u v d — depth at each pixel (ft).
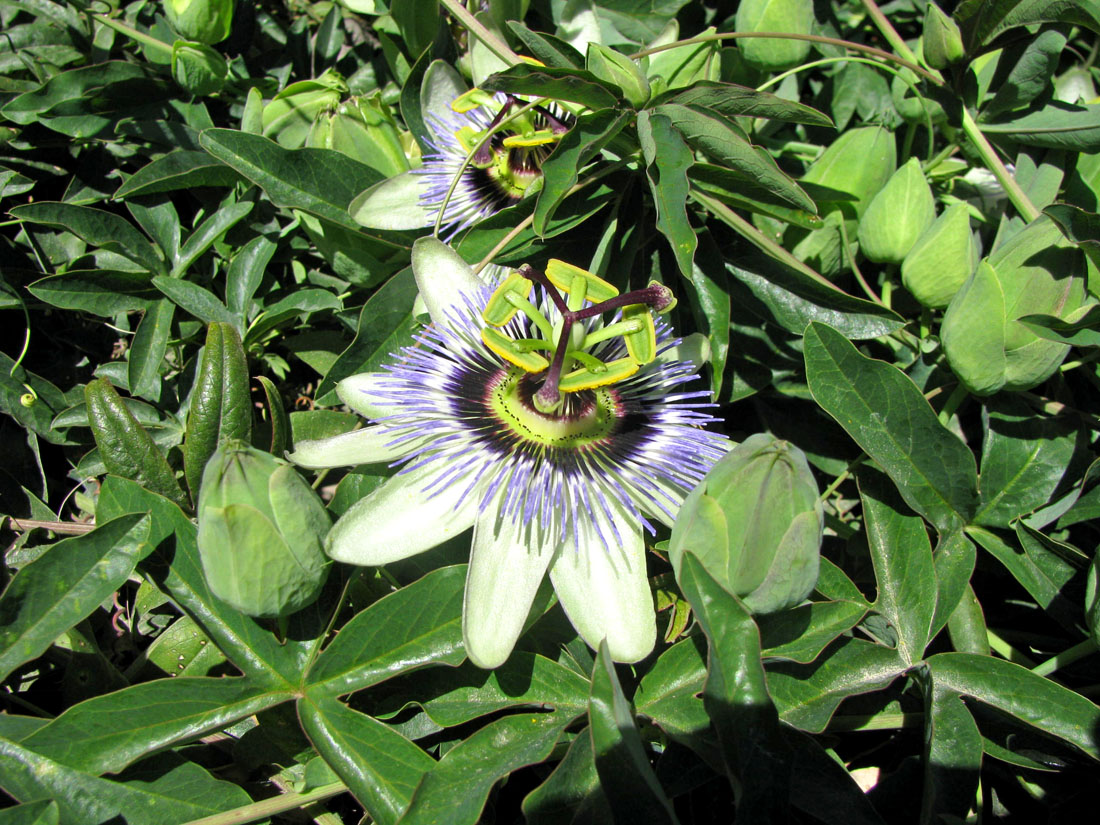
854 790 0.51
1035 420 0.65
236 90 0.86
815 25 0.88
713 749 0.52
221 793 0.52
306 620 0.56
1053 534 0.67
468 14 0.68
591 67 0.60
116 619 0.67
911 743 0.62
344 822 0.59
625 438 0.61
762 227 0.75
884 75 0.89
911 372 0.73
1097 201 0.73
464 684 0.56
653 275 0.69
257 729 0.58
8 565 0.64
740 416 0.76
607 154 0.68
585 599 0.53
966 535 0.63
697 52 0.74
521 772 0.60
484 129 0.76
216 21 0.77
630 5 0.88
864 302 0.68
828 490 0.68
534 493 0.56
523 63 0.58
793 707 0.54
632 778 0.47
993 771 0.60
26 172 0.81
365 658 0.54
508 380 0.63
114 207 0.82
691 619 0.60
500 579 0.53
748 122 0.83
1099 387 0.72
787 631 0.55
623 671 0.58
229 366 0.61
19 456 0.71
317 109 0.78
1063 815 0.57
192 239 0.75
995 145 0.78
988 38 0.70
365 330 0.67
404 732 0.56
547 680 0.56
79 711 0.50
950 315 0.63
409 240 0.74
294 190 0.71
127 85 0.80
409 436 0.59
